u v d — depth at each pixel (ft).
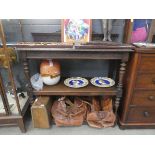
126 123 4.75
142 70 3.99
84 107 4.82
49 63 4.42
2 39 3.50
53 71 4.45
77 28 4.49
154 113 4.62
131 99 4.37
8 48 3.76
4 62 3.84
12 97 4.82
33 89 4.48
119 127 4.90
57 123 4.67
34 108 4.26
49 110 4.67
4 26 4.56
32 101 4.53
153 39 4.61
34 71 5.30
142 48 3.75
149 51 3.74
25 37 4.78
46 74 4.44
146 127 4.83
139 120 4.72
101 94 4.49
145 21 4.46
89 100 5.10
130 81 4.17
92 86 4.72
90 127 4.91
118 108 5.06
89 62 5.21
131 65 4.08
